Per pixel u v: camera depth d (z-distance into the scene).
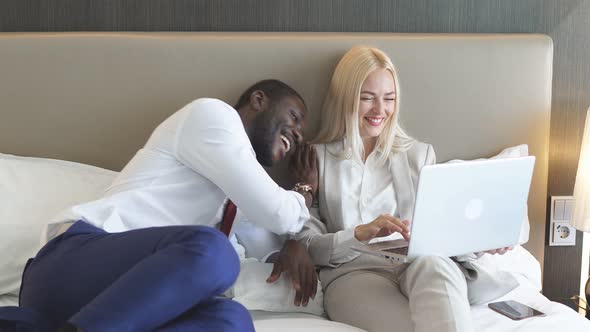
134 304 1.29
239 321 1.42
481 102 2.55
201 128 1.82
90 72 2.41
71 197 2.16
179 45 2.42
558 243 2.78
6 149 2.42
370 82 2.30
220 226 1.99
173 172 1.84
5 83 2.40
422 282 1.80
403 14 2.62
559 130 2.74
